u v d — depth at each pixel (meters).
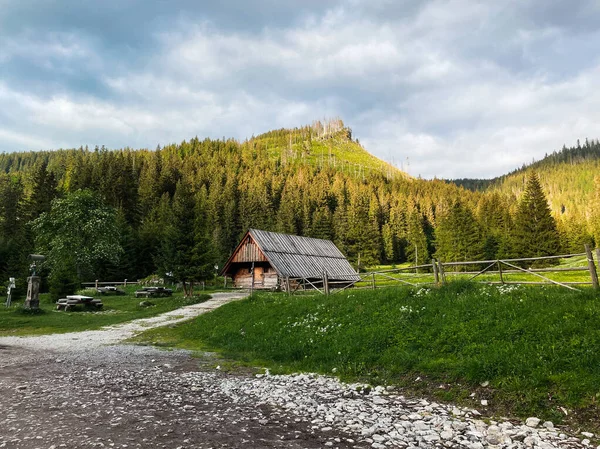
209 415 9.45
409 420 9.14
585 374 9.86
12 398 10.82
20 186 111.25
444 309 16.00
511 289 16.36
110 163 137.75
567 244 95.81
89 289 52.19
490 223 109.69
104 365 15.93
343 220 121.94
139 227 87.69
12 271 53.19
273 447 7.43
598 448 7.33
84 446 7.35
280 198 158.88
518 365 10.84
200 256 43.44
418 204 164.00
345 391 11.81
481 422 8.87
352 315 18.67
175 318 31.27
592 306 12.65
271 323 21.75
